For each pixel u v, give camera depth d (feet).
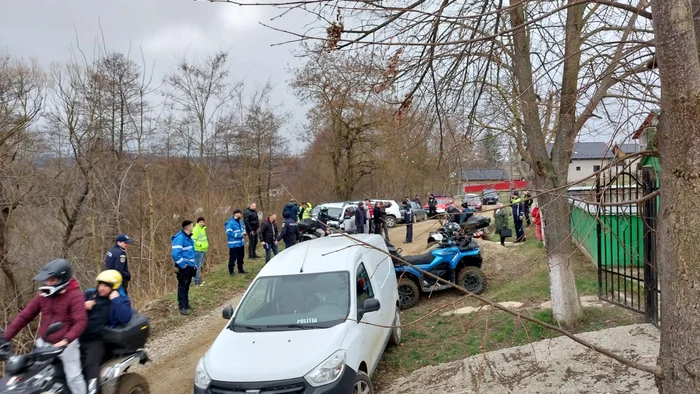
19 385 13.79
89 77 55.52
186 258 34.68
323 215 61.67
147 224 57.72
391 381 20.61
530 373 17.39
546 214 21.35
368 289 21.22
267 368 15.44
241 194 75.41
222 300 39.11
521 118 20.20
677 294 7.50
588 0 8.40
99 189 56.08
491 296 31.42
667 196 7.70
